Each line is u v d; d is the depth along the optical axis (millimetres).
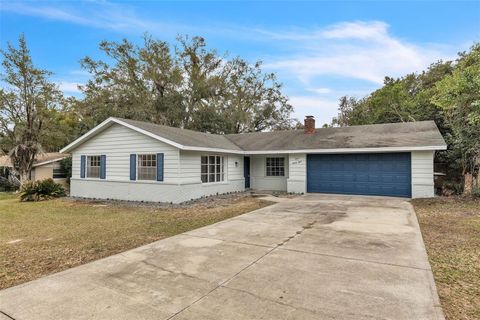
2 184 22125
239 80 30453
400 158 12211
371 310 2979
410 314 2898
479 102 9820
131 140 12648
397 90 22188
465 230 6391
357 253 4836
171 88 27188
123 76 26141
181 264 4406
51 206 11359
